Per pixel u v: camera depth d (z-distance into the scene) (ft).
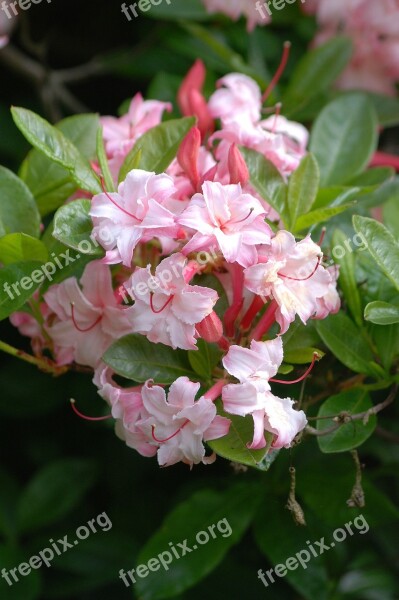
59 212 1.93
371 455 2.94
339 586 2.83
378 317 1.99
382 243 1.99
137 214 1.89
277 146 2.15
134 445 1.93
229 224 1.87
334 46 2.81
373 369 2.11
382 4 2.89
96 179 2.03
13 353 2.17
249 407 1.82
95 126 2.29
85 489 2.95
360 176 2.46
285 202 2.10
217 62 3.00
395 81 3.03
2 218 2.15
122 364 1.97
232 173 1.96
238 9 2.90
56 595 2.89
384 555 2.91
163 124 2.11
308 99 2.79
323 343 2.24
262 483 2.55
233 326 1.97
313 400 2.23
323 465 2.48
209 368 1.98
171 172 2.10
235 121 2.16
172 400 1.86
